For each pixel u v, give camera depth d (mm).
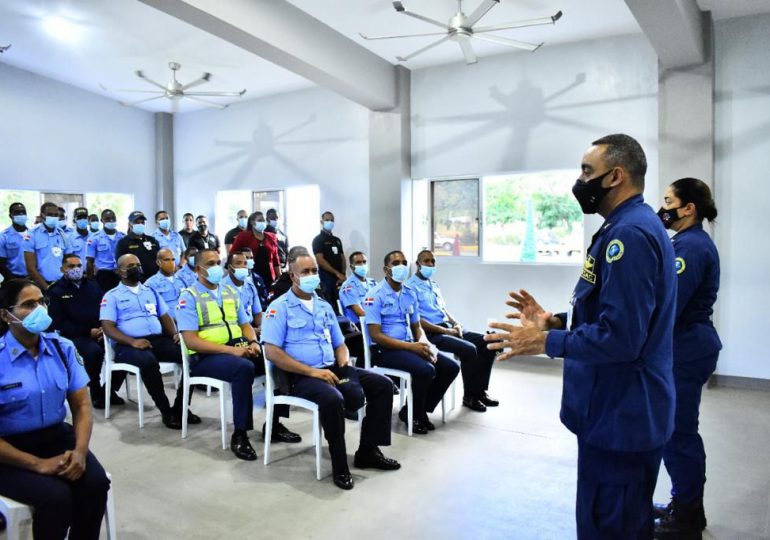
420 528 2334
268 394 3010
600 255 1443
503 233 5805
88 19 5098
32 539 1819
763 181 4488
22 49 5875
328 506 2533
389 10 4637
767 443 3305
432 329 4090
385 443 2936
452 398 3996
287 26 4523
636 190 1485
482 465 2992
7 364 1970
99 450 3211
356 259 4703
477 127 5785
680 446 2201
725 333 4668
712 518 2412
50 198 7066
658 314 1390
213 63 6105
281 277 4309
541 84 5418
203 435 3465
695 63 4535
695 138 4578
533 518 2420
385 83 5852
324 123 6875
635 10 3516
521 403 4125
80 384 2135
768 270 4496
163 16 5012
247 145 7570
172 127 8305
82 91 7234
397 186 6125
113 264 5789
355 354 4320
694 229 2242
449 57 5723
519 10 4539
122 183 7781
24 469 1861
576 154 5281
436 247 6188
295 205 7312
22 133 6621
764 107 4465
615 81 5074
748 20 4484
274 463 3035
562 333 1411
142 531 2312
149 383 3572
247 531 2312
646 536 1481
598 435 1416
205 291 3482
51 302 3895
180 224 8281
